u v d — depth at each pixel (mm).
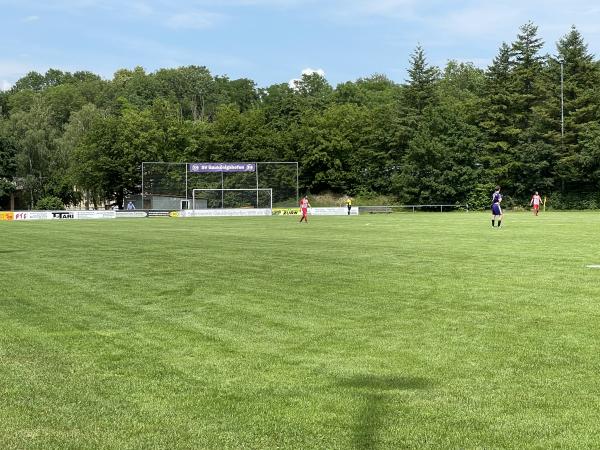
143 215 60688
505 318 9031
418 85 82500
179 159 83562
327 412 5348
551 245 20938
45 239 26219
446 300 10531
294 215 61406
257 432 4930
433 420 5148
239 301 10734
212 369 6668
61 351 7484
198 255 18641
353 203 75312
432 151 73500
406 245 21609
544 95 76000
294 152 81750
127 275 14219
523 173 75375
